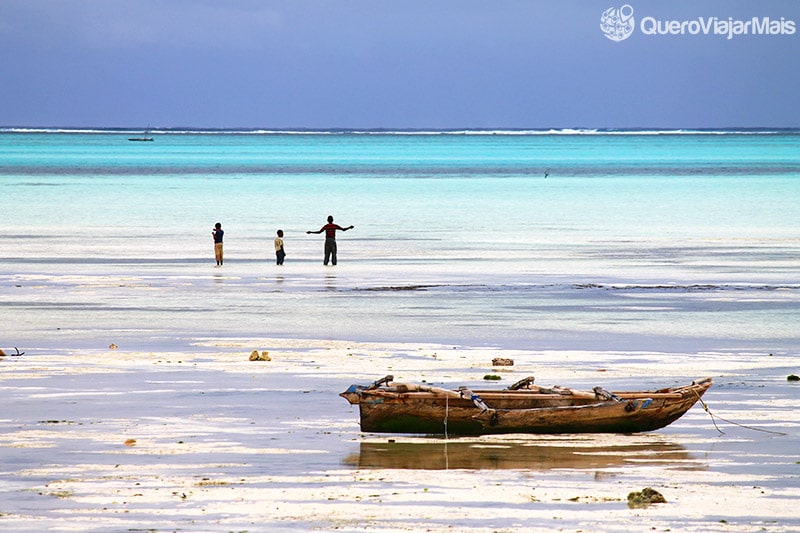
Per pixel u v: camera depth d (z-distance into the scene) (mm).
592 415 48875
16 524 35875
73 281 100375
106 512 37156
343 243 138750
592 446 47000
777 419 51531
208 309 84188
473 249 131500
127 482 40625
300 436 47812
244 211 189375
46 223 163125
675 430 49719
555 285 99250
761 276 106312
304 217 177750
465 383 57781
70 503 38125
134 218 173250
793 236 149000
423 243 138750
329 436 47906
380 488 40188
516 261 118562
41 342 69938
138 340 70812
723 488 40469
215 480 41000
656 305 87500
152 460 43688
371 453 45156
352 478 41469
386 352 67125
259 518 36594
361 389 48688
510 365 62969
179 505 37938
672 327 77062
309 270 110250
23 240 138750
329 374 60469
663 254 126188
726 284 100375
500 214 187125
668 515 37125
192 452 44875
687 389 50500
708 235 150375
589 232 154500
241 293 93188
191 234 148125
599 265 115062
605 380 59219
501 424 48688
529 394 49562
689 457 45031
